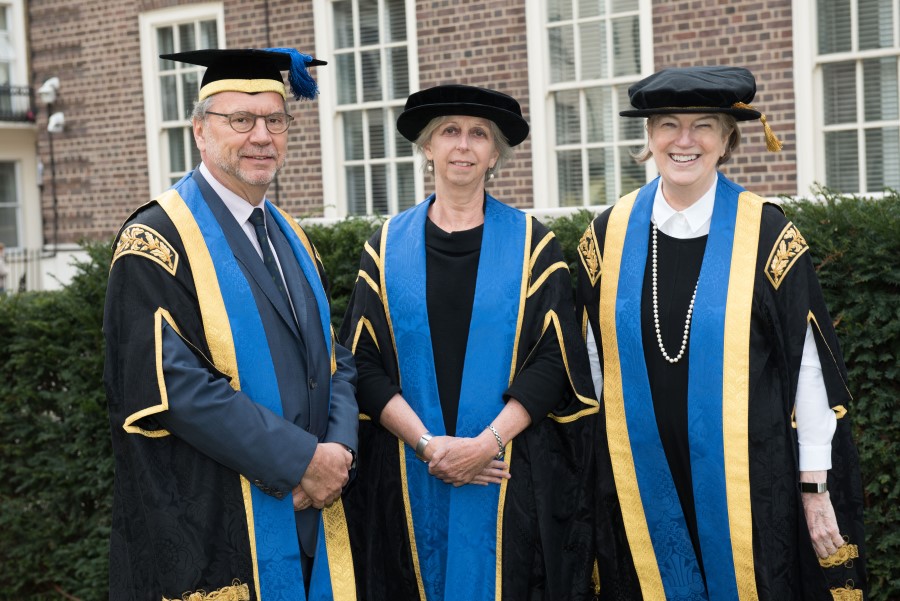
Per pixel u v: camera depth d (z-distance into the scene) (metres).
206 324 2.51
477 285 2.87
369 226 4.07
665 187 2.81
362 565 2.99
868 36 7.21
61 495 4.38
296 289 2.70
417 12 8.82
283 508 2.55
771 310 2.67
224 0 9.78
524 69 8.39
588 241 2.97
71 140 11.03
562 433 2.93
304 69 2.63
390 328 2.95
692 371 2.71
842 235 3.33
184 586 2.42
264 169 2.60
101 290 4.23
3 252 13.63
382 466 2.96
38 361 4.38
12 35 14.97
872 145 7.27
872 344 3.28
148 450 2.46
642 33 7.87
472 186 2.92
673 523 2.78
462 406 2.82
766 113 7.45
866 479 3.38
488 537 2.83
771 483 2.65
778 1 7.32
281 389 2.58
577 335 2.90
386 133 9.27
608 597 2.89
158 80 10.45
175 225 2.55
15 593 4.54
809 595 2.66
